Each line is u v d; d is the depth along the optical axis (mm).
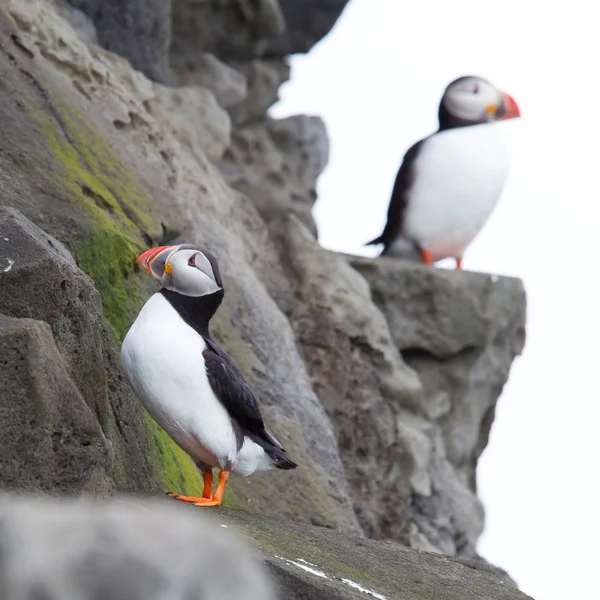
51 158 10750
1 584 3314
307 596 6379
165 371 7863
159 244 11844
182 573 3369
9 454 6348
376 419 15766
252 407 8133
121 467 8531
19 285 7098
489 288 17656
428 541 16281
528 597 8445
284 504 12305
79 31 15008
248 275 14242
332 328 15875
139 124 13414
